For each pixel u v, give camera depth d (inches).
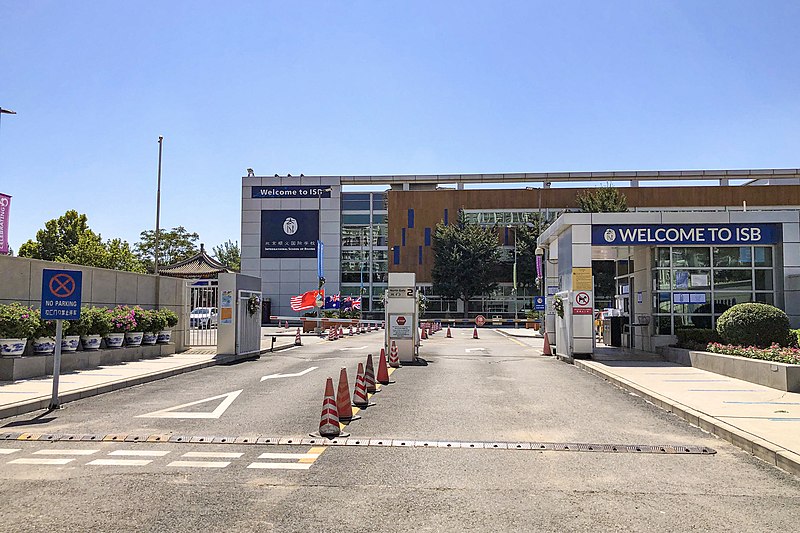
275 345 1149.7
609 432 398.0
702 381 610.5
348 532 223.3
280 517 238.4
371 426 414.0
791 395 516.4
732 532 225.3
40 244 2335.1
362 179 2883.9
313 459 327.9
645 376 652.7
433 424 421.4
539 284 1566.2
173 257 4114.2
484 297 2928.2
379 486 279.7
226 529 225.5
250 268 2864.2
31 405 466.3
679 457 336.2
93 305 778.8
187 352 932.6
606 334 1119.6
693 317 890.7
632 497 266.1
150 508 247.9
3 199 831.7
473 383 636.7
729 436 372.2
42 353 652.7
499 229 2898.6
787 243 865.5
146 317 847.1
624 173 2800.2
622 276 1083.3
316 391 568.7
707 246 885.8
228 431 394.9
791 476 299.4
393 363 808.3
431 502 257.8
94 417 442.0
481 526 229.9
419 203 2910.9
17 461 322.7
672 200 2687.0
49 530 223.6
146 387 596.1
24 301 673.0
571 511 247.3
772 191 2657.5
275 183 2886.3
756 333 685.3
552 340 1192.8
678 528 229.0
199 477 292.8
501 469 310.0
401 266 2893.7
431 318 2913.4
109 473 299.4
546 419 441.1
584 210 2356.1
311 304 2005.4
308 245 2861.7
